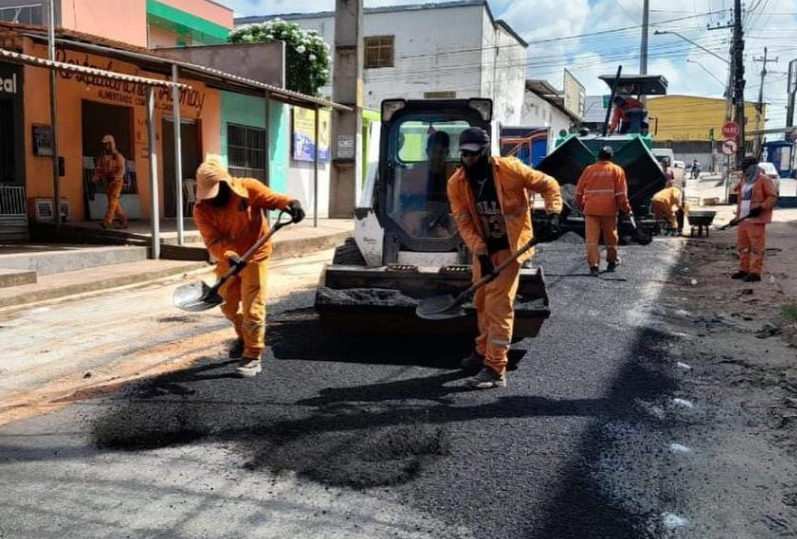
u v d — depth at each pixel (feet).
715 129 252.42
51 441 14.03
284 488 12.14
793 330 23.41
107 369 18.79
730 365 19.60
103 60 43.83
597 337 21.93
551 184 16.80
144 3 69.51
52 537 10.65
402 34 111.96
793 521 11.32
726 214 76.64
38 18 61.00
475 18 108.99
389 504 11.61
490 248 17.37
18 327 23.50
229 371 18.30
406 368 18.53
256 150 58.75
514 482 12.32
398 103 21.57
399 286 19.79
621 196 33.37
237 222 17.65
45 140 40.52
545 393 16.75
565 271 34.86
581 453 13.47
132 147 47.16
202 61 54.54
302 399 16.16
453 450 13.53
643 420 15.26
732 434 14.69
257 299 17.71
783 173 137.69
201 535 10.70
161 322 24.27
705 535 10.89
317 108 53.57
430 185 21.68
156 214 37.29
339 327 19.93
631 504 11.71
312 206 66.90
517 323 18.93
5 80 38.29
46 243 38.96
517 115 130.31
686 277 34.58
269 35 74.54
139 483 12.30
